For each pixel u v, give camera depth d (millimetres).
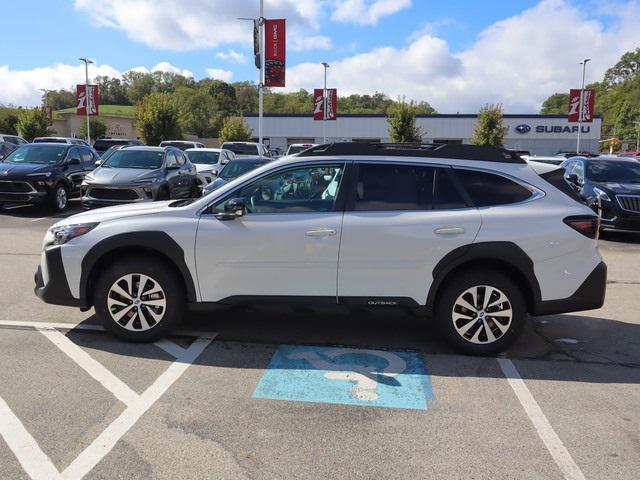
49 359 4531
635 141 96625
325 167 4820
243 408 3754
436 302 4773
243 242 4672
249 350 4855
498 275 4656
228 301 4785
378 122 54281
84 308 4980
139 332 4883
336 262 4645
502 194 4734
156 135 42844
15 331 5188
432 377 4344
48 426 3453
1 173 13375
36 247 9508
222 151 21062
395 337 5273
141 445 3260
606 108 136375
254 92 133000
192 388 4051
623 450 3299
